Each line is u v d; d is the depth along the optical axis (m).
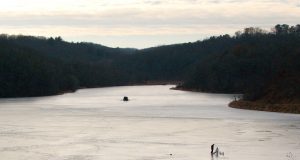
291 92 98.31
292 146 49.88
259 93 106.00
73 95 184.62
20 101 144.12
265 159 43.59
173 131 63.00
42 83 189.25
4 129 66.00
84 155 46.38
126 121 76.69
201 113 90.69
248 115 84.31
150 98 155.75
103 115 88.88
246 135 58.22
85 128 67.06
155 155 45.97
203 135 58.81
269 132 60.56
